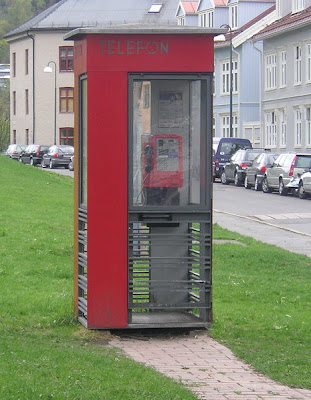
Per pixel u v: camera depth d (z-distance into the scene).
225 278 13.80
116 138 9.54
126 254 9.67
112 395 6.80
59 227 19.72
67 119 85.69
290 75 54.62
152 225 9.73
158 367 8.31
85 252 10.31
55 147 64.69
